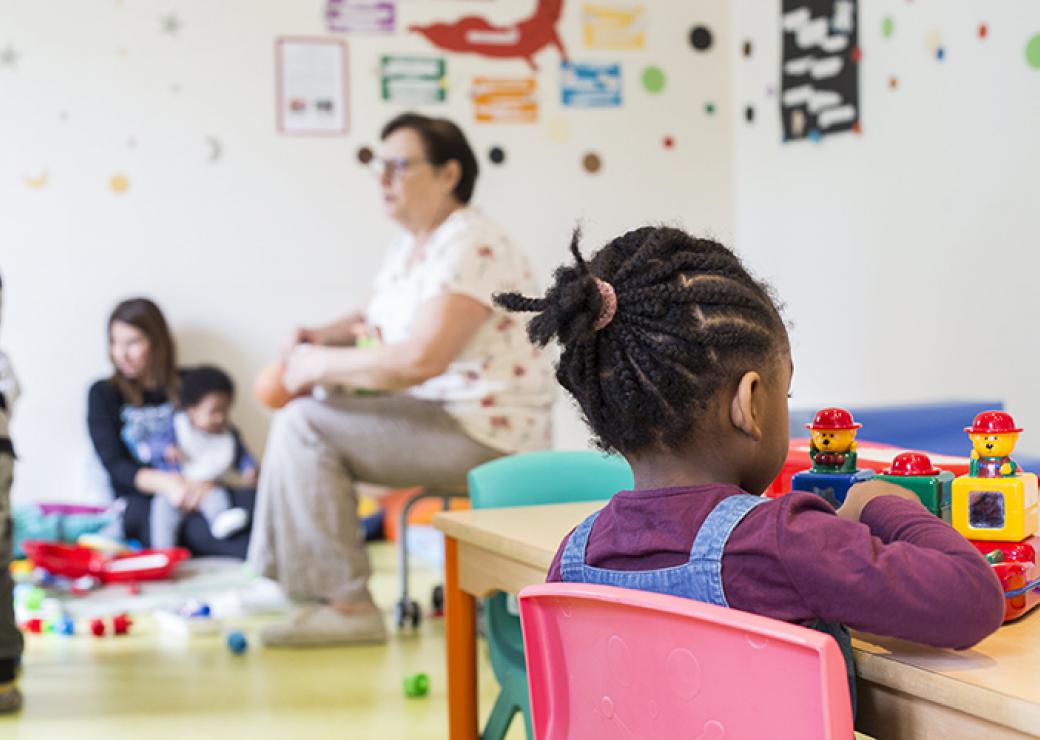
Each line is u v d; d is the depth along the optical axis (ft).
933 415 8.89
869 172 12.31
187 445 13.07
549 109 14.38
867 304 12.41
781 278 13.87
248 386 13.87
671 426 3.26
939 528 2.99
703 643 2.97
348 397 9.61
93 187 13.46
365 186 14.05
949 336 11.25
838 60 12.71
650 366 3.22
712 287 3.22
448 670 5.35
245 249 13.82
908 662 2.92
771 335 3.28
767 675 2.85
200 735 7.24
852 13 12.45
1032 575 3.29
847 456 3.76
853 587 2.85
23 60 13.24
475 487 6.05
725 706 2.94
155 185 13.58
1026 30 10.21
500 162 14.28
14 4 13.20
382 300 10.00
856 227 12.53
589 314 3.23
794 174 13.56
